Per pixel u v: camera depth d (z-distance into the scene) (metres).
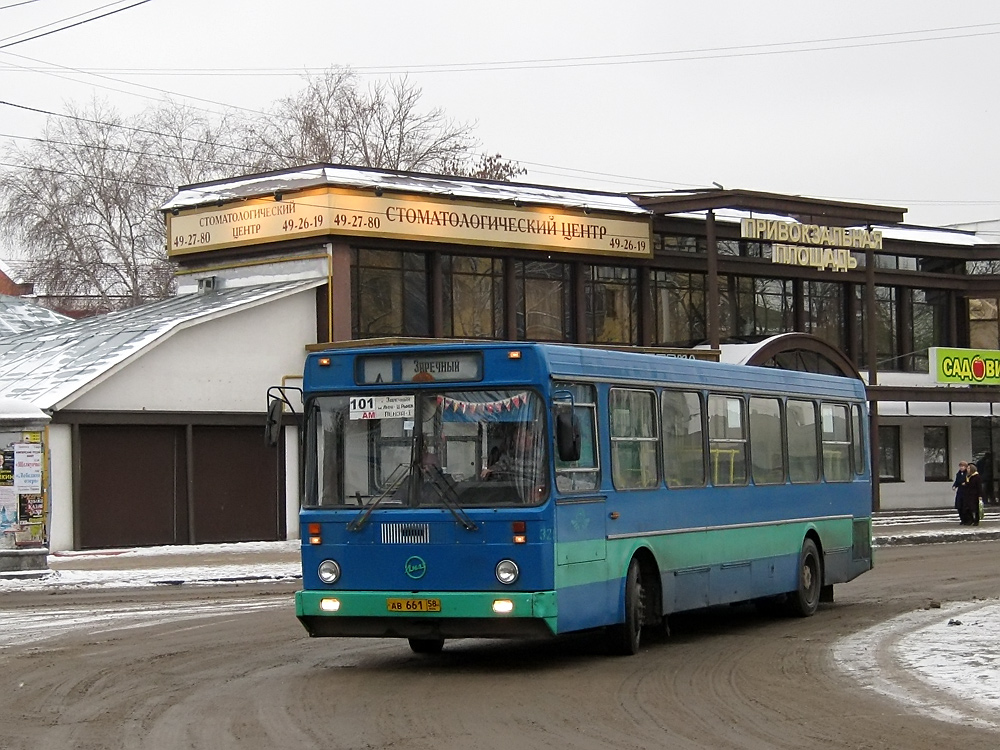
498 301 43.62
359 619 14.06
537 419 13.86
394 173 41.81
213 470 36.94
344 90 64.50
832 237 48.88
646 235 46.50
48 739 10.65
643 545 15.69
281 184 40.66
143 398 35.62
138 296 64.62
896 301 55.75
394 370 14.27
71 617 19.80
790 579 19.44
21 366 39.09
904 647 15.78
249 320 37.84
